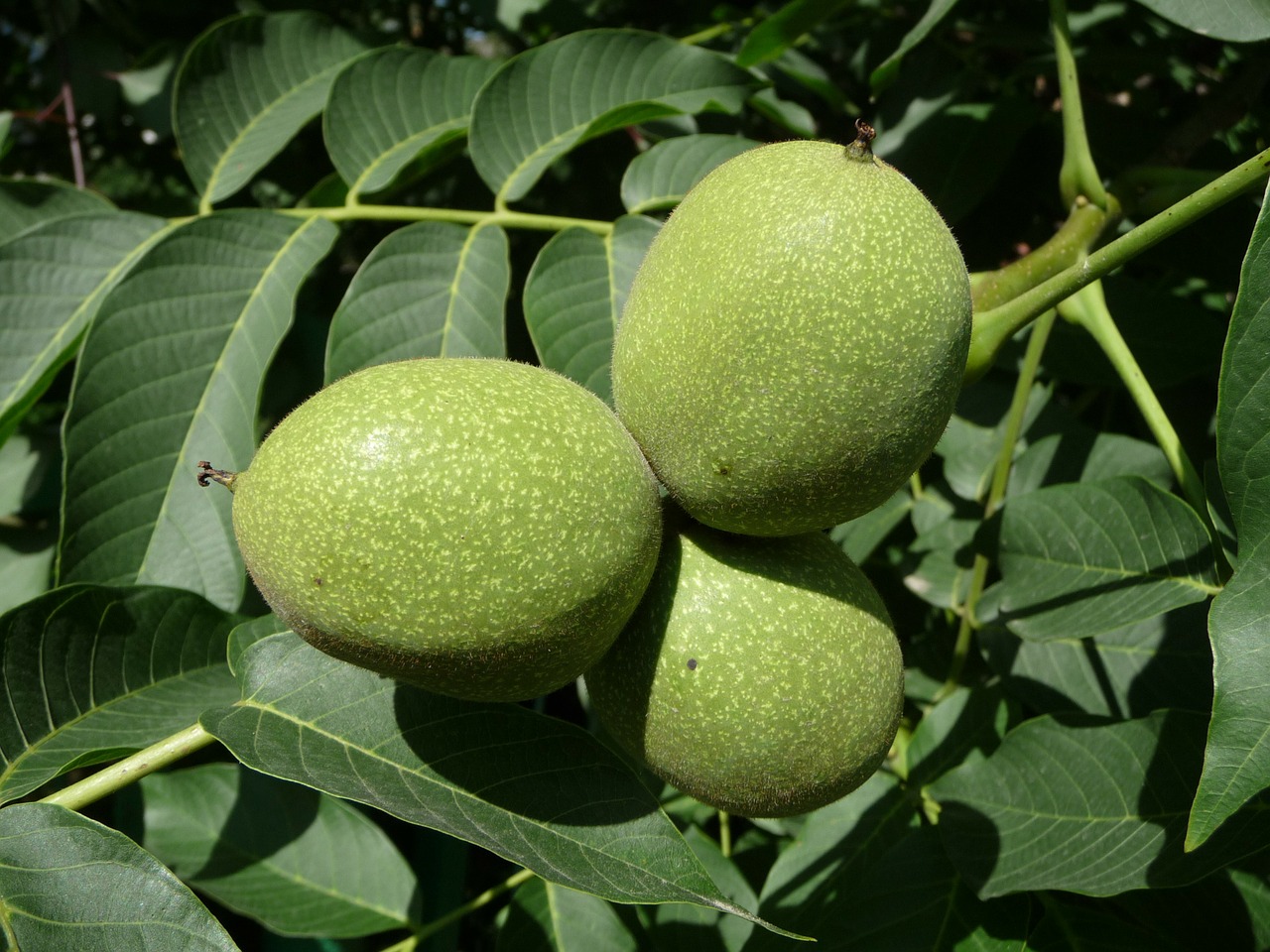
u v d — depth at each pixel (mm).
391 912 304
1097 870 254
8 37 504
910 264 222
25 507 333
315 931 301
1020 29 340
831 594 239
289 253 297
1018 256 355
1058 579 281
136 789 317
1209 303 352
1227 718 214
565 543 219
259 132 321
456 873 328
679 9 444
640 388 236
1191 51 382
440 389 221
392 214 305
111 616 262
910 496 333
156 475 281
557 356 287
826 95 350
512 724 243
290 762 237
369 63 315
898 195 224
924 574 320
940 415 231
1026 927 265
